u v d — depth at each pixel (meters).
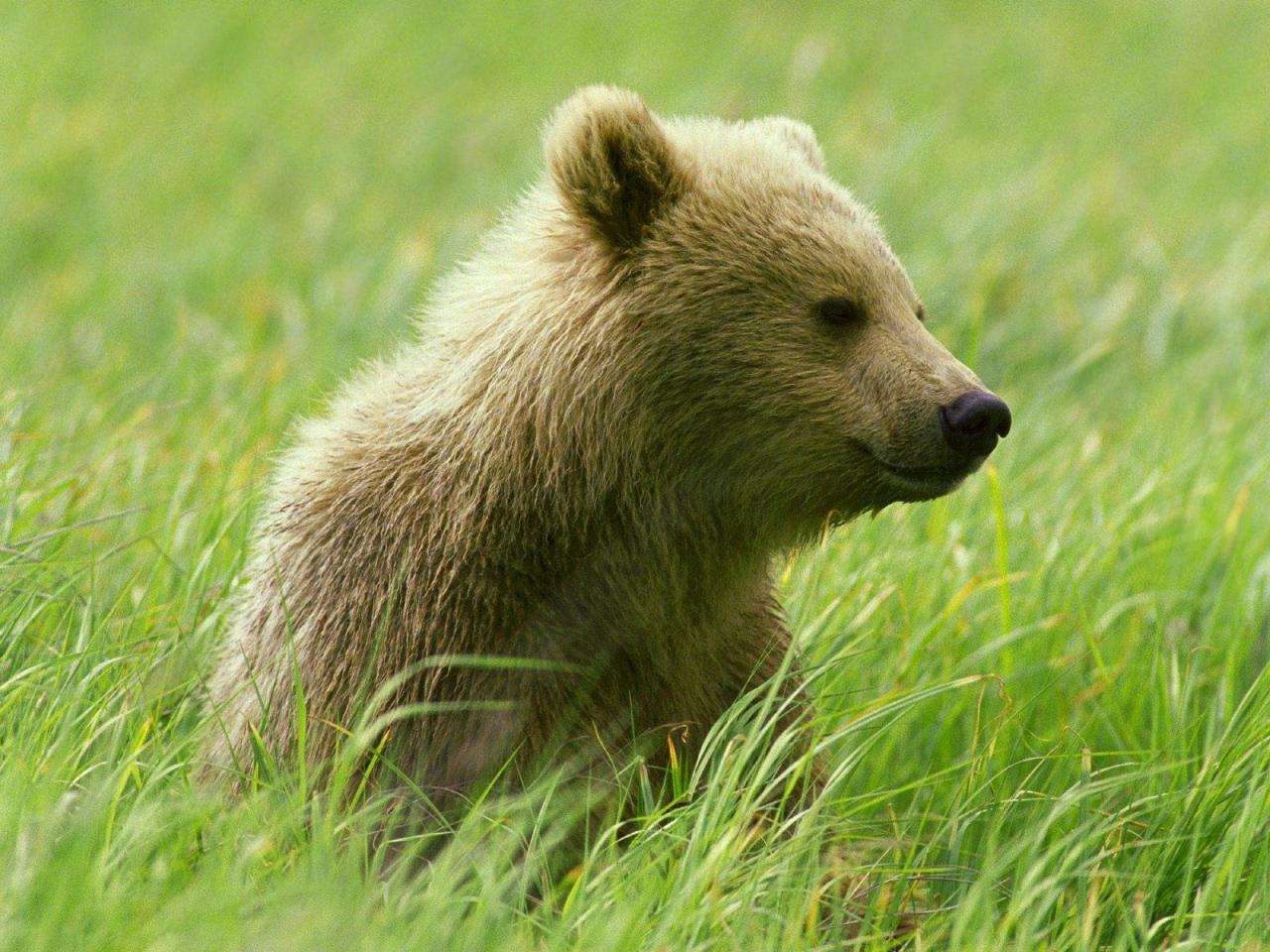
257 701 8.69
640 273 8.48
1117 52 34.16
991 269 18.66
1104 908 8.20
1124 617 11.41
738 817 7.42
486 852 7.59
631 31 32.12
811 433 8.47
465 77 29.88
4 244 22.20
